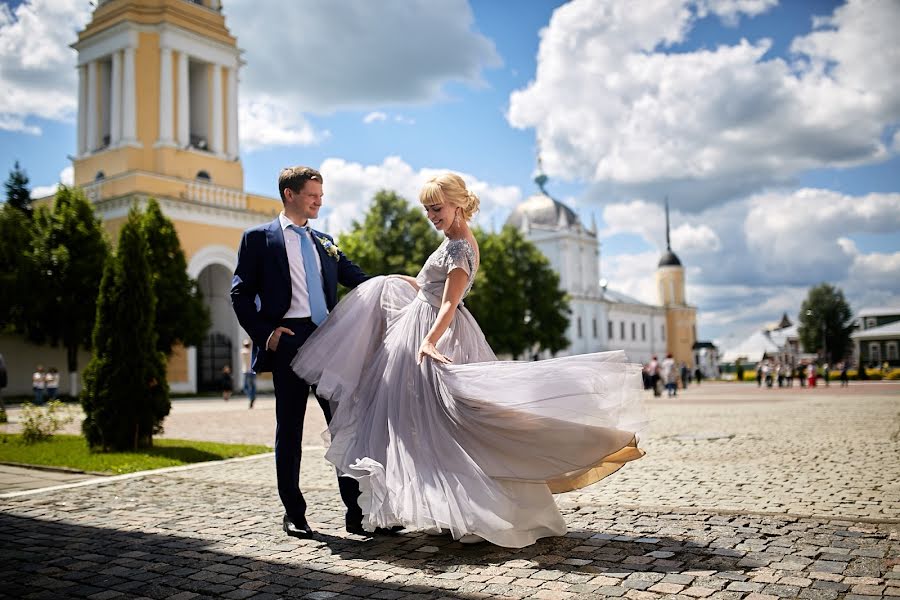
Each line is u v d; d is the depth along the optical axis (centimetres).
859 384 4844
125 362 947
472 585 332
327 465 807
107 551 415
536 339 5050
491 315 4456
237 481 683
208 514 523
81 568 380
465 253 427
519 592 320
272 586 342
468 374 404
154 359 970
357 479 403
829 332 8812
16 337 3253
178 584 349
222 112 4100
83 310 3073
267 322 450
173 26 3828
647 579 333
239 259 464
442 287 436
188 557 398
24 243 3106
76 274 3070
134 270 967
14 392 3238
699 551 380
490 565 365
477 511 378
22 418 1081
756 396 2928
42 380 2505
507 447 395
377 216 3928
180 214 3641
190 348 3531
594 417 388
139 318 961
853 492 561
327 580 349
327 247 489
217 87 4056
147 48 3831
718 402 2381
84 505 568
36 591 342
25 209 4194
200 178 3912
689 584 324
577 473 415
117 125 3825
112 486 664
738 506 510
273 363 457
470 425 399
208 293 4009
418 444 404
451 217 436
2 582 357
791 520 454
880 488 577
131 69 3778
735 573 339
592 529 440
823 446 907
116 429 936
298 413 454
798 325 9256
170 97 3828
